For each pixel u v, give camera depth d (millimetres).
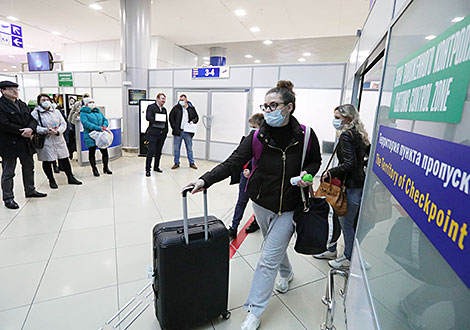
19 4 6047
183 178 4797
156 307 1533
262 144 1465
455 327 453
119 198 3646
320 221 1457
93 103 4484
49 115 3609
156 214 3176
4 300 1715
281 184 1459
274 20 6449
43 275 1975
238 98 6000
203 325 1595
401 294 685
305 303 1812
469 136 434
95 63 9219
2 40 5398
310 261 2324
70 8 6285
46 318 1590
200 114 6441
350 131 1880
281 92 1361
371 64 2396
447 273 485
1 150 3010
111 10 6426
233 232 2639
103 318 1609
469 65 458
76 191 3828
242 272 2131
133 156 6562
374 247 968
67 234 2596
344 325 1630
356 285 1163
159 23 6988
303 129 1476
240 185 2564
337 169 1891
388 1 1564
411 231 663
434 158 563
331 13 5801
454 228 460
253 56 11430
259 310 1549
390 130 941
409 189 690
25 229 2652
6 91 2953
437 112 576
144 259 2227
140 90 6562
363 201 1247
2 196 3262
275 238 1526
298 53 10516
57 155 3787
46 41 9234
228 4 5633
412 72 782
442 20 604
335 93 5117
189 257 1410
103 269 2074
